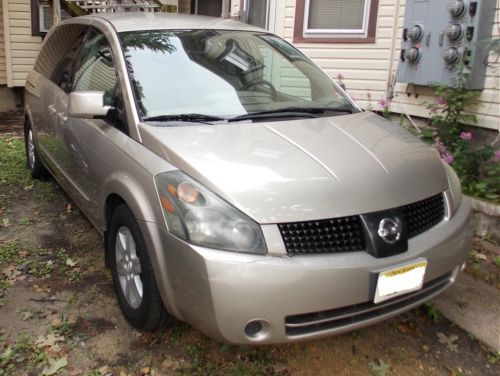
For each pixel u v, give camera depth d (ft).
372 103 21.68
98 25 12.80
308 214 7.88
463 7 16.44
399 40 20.40
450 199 9.65
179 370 8.96
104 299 10.91
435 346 10.00
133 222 9.18
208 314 7.68
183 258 7.88
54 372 8.71
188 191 8.12
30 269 11.96
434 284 9.19
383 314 8.50
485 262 13.16
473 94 16.35
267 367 9.14
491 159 15.83
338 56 22.08
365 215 8.17
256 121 10.32
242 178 8.13
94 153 10.93
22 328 9.82
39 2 33.47
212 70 11.38
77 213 15.26
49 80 15.55
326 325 8.06
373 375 9.14
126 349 9.41
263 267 7.49
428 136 17.47
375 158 9.12
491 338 10.20
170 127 9.64
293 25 22.88
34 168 17.44
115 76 10.97
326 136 9.75
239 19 25.17
